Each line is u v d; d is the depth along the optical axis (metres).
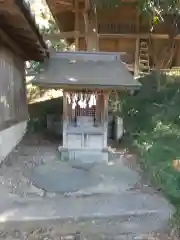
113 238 3.56
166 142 6.60
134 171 6.23
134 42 14.49
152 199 4.70
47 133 10.57
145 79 12.04
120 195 4.86
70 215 4.10
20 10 3.98
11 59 7.50
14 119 7.88
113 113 10.82
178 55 14.00
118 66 7.48
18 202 4.47
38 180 5.51
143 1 11.17
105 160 7.00
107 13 13.66
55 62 7.51
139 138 8.07
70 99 7.12
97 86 6.41
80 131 7.03
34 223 3.93
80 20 14.30
